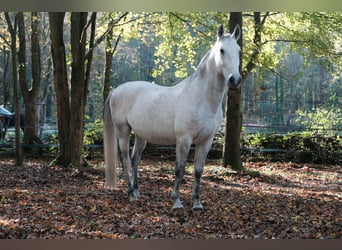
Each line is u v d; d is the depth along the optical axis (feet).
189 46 48.60
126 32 50.78
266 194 30.45
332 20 45.03
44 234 18.78
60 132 43.16
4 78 86.17
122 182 33.73
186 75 54.13
